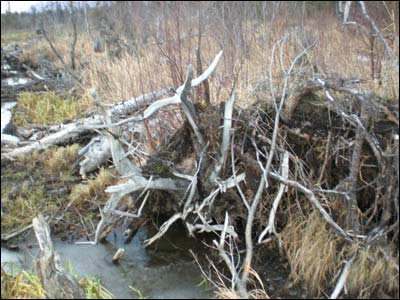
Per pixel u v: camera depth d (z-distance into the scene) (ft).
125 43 31.60
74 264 14.24
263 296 12.57
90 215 17.03
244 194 14.43
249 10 31.22
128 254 14.76
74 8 50.06
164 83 19.94
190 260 14.42
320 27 26.63
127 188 14.20
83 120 24.00
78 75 35.47
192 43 24.53
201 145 14.65
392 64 16.02
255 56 22.80
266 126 14.85
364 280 12.76
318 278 13.03
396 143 12.70
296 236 13.96
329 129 14.51
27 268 13.99
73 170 20.99
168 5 32.94
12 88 36.70
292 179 14.32
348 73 18.76
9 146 23.89
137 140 18.20
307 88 14.37
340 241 13.38
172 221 14.79
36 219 13.01
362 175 14.30
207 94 15.28
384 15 25.91
